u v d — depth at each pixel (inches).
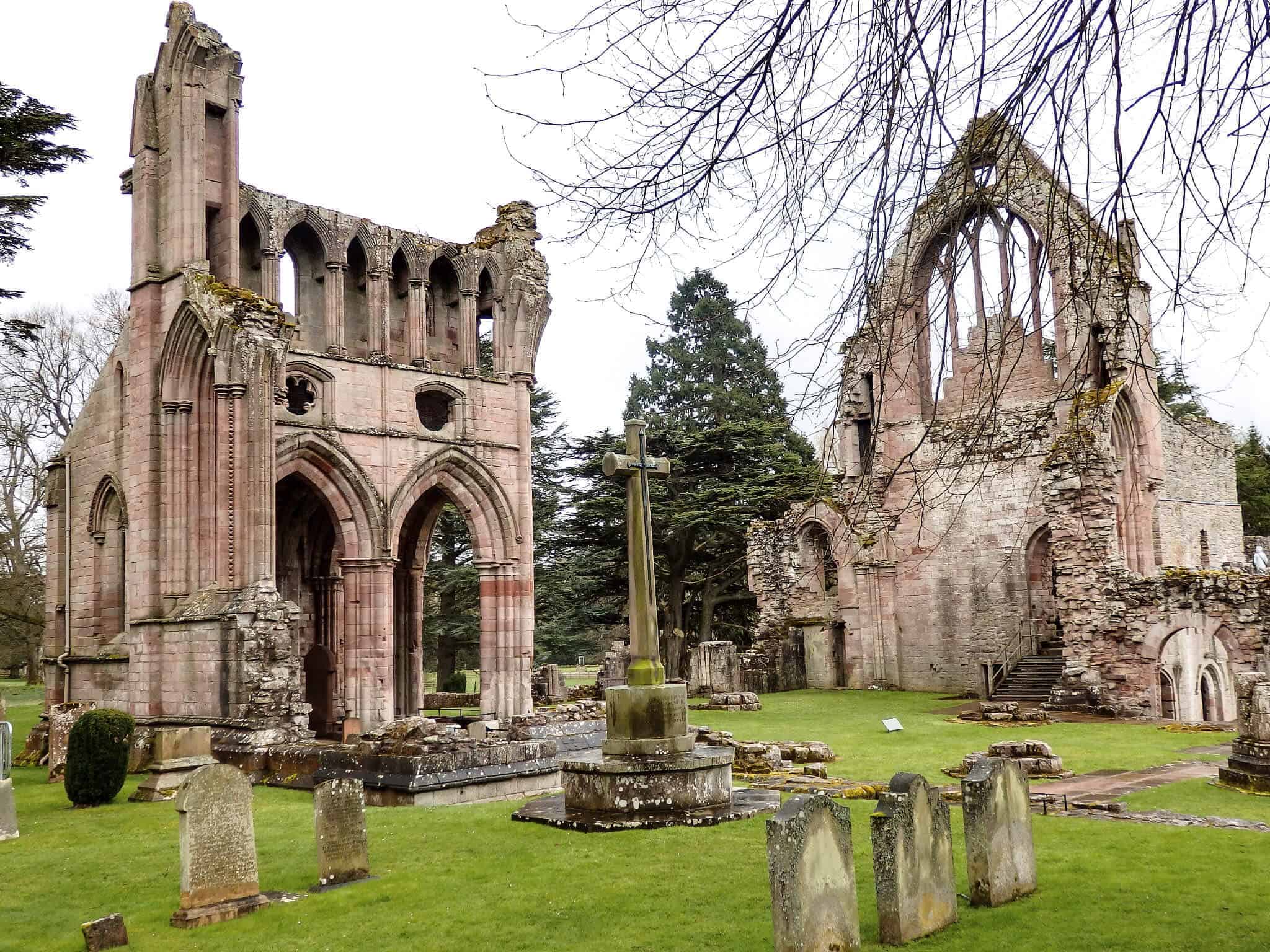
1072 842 534.6
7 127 1235.9
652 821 571.8
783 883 353.7
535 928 410.6
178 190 1145.4
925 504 313.7
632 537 637.9
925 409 1814.7
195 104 1160.2
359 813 502.6
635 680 621.0
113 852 586.6
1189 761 855.7
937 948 374.9
